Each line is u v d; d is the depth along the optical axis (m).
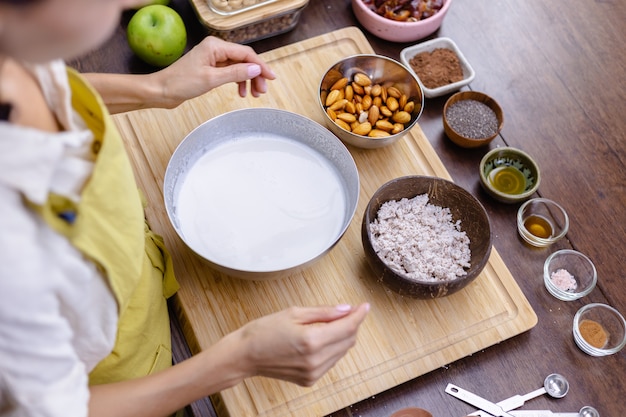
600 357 1.14
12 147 0.59
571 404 1.10
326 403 1.06
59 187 0.68
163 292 1.08
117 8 0.56
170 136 1.24
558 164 1.32
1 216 0.61
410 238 1.15
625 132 1.36
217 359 0.86
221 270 1.04
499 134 1.34
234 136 1.20
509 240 1.24
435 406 1.09
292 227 1.13
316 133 1.18
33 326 0.65
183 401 0.86
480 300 1.16
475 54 1.44
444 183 1.15
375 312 1.13
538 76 1.42
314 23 1.45
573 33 1.48
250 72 1.13
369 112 1.26
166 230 1.15
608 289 1.20
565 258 1.22
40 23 0.51
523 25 1.48
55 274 0.67
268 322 0.87
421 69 1.37
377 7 1.43
